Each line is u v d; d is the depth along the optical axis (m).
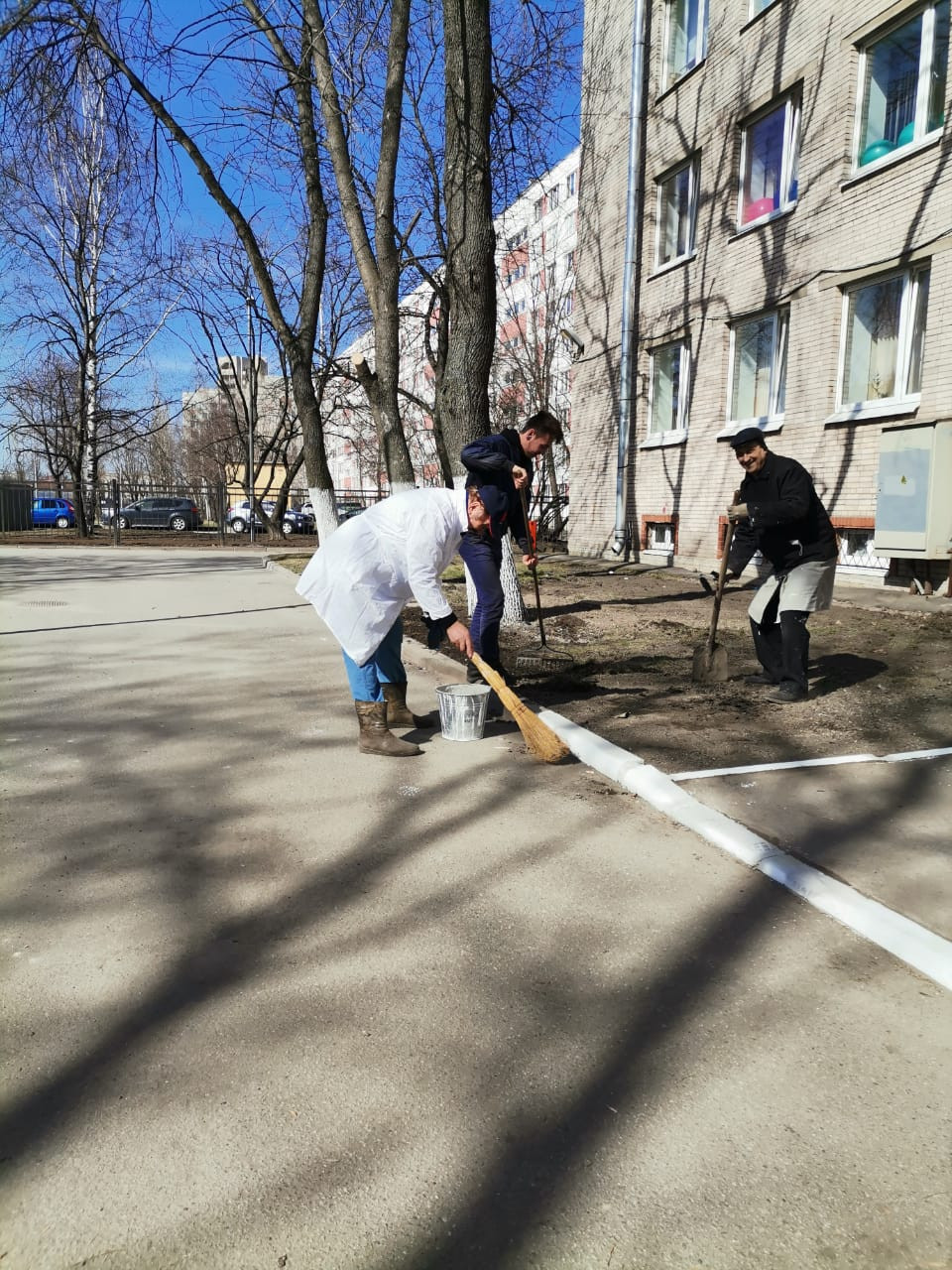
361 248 9.88
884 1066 2.12
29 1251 1.58
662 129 14.72
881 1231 1.65
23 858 3.25
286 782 4.14
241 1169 1.78
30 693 5.92
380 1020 2.29
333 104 9.62
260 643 7.95
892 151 10.43
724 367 13.41
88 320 27.42
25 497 32.53
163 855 3.30
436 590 4.33
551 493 26.22
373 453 34.66
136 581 14.04
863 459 10.69
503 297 29.81
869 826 3.51
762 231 12.39
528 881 3.11
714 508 13.68
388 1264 1.57
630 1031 2.25
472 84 7.67
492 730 5.09
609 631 8.38
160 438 57.03
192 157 9.91
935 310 9.59
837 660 6.62
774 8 11.99
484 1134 1.88
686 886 3.08
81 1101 1.96
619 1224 1.66
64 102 9.28
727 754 4.44
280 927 2.77
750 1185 1.75
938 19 9.69
